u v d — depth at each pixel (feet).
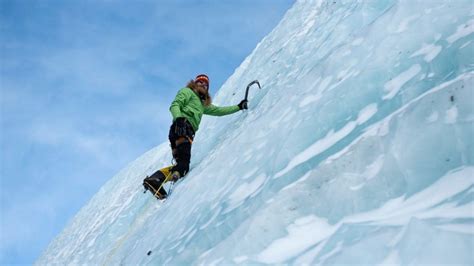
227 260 6.35
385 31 8.89
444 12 7.92
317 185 6.54
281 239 6.17
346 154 6.57
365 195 5.90
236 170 9.78
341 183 6.27
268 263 5.78
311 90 9.78
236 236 6.61
